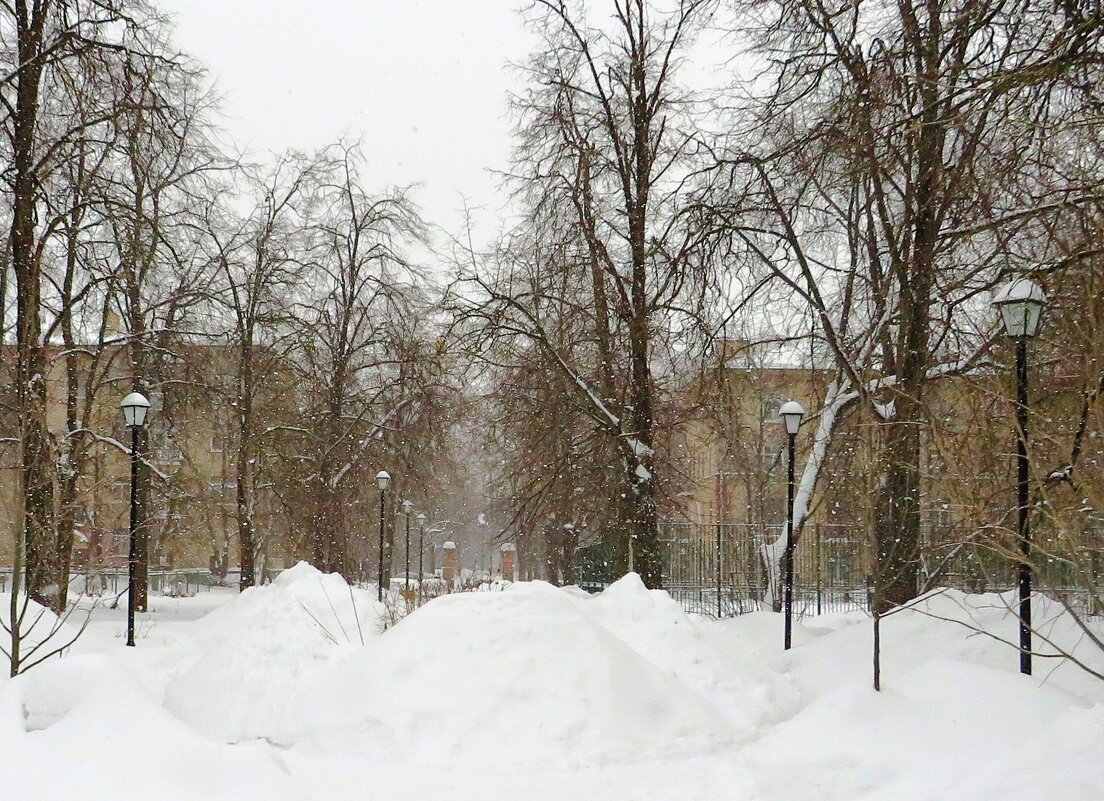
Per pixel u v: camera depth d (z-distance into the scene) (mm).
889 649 12203
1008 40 12008
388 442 29016
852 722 7629
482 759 8234
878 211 15906
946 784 6312
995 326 13180
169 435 25297
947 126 11898
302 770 7992
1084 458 8961
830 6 14852
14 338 16609
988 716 7391
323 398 28766
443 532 58469
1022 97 11609
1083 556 7922
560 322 20906
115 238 18812
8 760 4352
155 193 20406
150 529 27469
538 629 9508
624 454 20891
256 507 29016
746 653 11336
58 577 17938
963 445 9031
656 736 8758
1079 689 9492
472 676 9070
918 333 15242
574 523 24188
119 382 24562
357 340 29891
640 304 20766
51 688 5652
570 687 8914
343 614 12398
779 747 7559
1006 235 12938
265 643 10461
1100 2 9812
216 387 24719
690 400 21562
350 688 9266
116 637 16609
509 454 24938
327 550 28000
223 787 4250
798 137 15797
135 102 17406
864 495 9992
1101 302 7680
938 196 14359
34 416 11617
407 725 8656
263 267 26469
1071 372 10961
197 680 10250
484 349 21109
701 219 18125
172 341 23781
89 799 3982
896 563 14516
